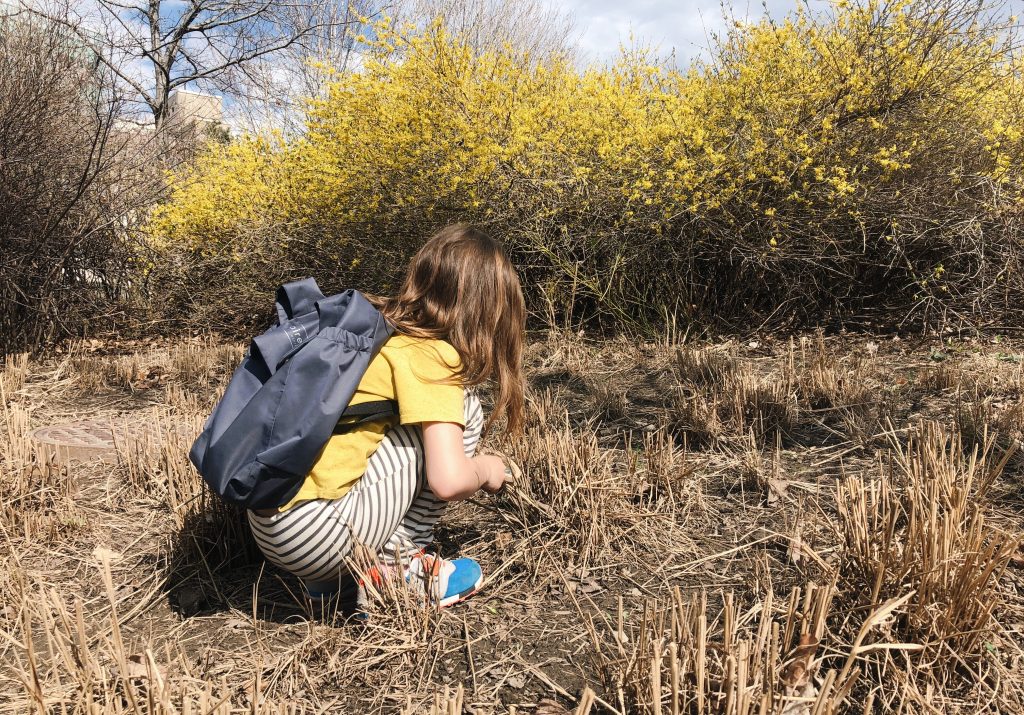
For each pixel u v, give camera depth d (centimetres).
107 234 670
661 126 549
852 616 196
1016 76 592
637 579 234
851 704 169
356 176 632
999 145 530
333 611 211
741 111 555
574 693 182
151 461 318
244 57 1572
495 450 306
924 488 224
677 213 534
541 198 575
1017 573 215
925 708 162
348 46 1552
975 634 175
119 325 709
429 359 191
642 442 347
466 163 575
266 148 748
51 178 589
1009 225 512
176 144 757
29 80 560
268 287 723
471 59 575
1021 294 523
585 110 587
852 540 212
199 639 206
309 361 180
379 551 207
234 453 178
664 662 169
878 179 542
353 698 183
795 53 562
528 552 247
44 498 288
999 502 259
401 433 201
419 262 205
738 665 150
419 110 570
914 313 544
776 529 258
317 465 187
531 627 210
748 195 548
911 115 552
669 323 564
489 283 200
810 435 342
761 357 499
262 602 225
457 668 193
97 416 436
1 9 571
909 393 384
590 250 575
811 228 548
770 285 579
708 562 241
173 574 242
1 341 580
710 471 309
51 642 171
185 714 149
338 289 692
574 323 611
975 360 441
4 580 229
